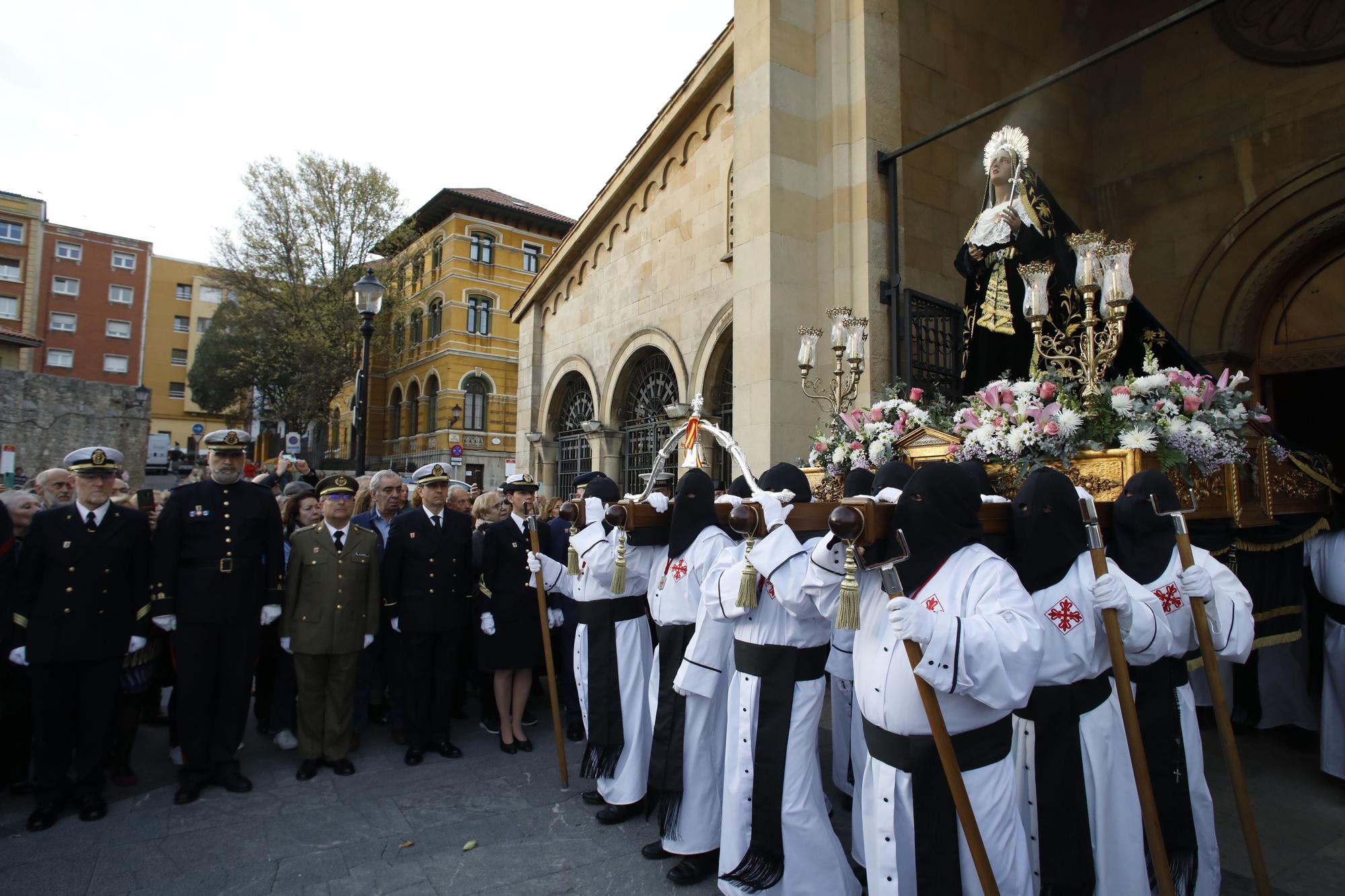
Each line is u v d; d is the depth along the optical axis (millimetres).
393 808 4449
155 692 6207
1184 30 8742
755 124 7293
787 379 7008
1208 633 2902
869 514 2375
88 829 4191
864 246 6957
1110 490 3922
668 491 10109
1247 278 8031
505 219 34156
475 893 3490
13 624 4312
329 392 29828
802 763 3135
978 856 2211
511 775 4984
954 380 7219
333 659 5082
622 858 3803
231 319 34000
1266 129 8039
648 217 14648
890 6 7434
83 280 53094
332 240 29422
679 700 3744
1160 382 4172
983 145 8250
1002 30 8656
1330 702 4484
